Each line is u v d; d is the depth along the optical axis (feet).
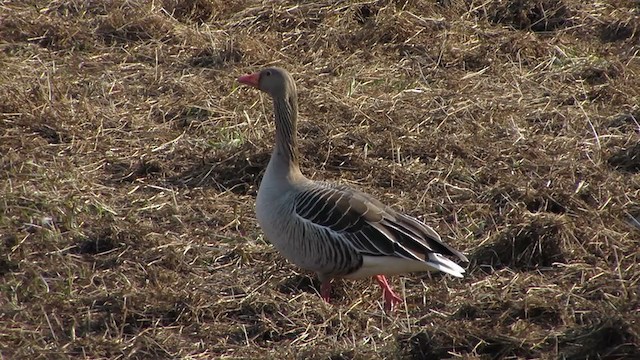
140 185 46.52
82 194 44.93
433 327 34.68
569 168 46.98
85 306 37.01
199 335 35.81
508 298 36.91
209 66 58.49
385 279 38.17
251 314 37.01
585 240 41.04
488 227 42.93
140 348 34.86
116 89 55.16
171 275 39.17
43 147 49.06
